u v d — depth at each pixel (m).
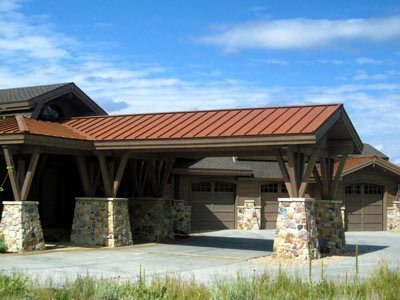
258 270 14.85
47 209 24.81
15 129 18.53
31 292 9.91
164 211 24.17
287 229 17.52
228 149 18.80
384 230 32.84
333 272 14.56
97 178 21.67
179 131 19.58
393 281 11.00
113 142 20.00
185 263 16.61
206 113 21.30
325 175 20.66
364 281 11.01
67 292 9.98
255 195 32.28
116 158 21.45
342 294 9.92
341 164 20.56
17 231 18.34
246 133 17.72
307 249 17.19
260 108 20.39
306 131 16.75
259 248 21.19
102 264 16.05
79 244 21.00
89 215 21.03
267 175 32.19
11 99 23.17
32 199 22.52
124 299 9.37
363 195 32.88
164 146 19.17
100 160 20.66
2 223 18.72
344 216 32.28
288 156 17.45
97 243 20.73
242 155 20.78
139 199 24.19
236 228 32.06
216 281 11.08
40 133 18.48
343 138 20.36
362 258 18.28
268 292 9.75
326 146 20.34
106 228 20.67
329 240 19.88
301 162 17.69
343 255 19.25
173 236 24.73
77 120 23.59
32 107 22.66
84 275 13.59
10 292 9.80
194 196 31.81
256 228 31.72
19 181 18.84
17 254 17.83
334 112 18.34
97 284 10.44
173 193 30.94
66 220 25.70
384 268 12.06
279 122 18.30
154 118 22.00
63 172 25.75
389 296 9.80
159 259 17.48
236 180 32.16
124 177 26.12
